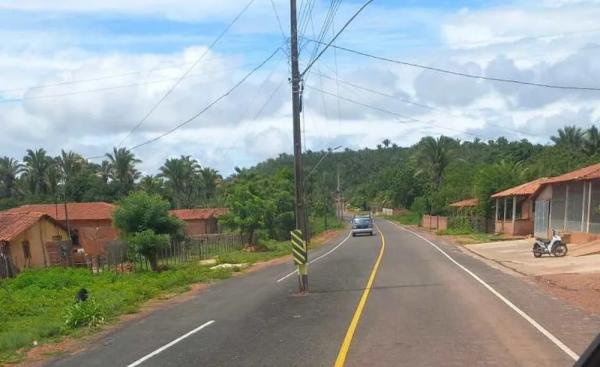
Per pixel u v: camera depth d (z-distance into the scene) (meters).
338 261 27.70
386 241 43.84
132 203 33.41
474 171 69.00
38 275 26.48
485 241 38.91
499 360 7.94
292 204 59.12
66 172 79.06
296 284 19.00
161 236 32.31
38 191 78.19
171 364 8.82
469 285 16.48
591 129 65.44
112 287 21.48
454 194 69.62
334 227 82.00
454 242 40.47
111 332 12.45
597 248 24.81
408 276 19.52
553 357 8.02
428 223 70.06
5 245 34.94
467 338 9.41
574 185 30.97
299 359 8.57
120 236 35.00
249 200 47.47
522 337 9.35
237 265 30.64
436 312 12.09
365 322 11.33
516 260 24.59
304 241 16.67
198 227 63.59
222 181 89.50
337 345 9.37
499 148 96.31
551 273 19.06
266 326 11.58
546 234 36.72
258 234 50.44
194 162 87.75
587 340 9.02
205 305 15.67
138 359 9.33
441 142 80.19
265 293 17.20
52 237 40.44
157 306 16.56
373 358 8.37
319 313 12.79
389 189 120.31
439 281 17.75
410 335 9.86
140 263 33.34
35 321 14.56
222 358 8.96
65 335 12.45
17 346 11.26
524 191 39.75
